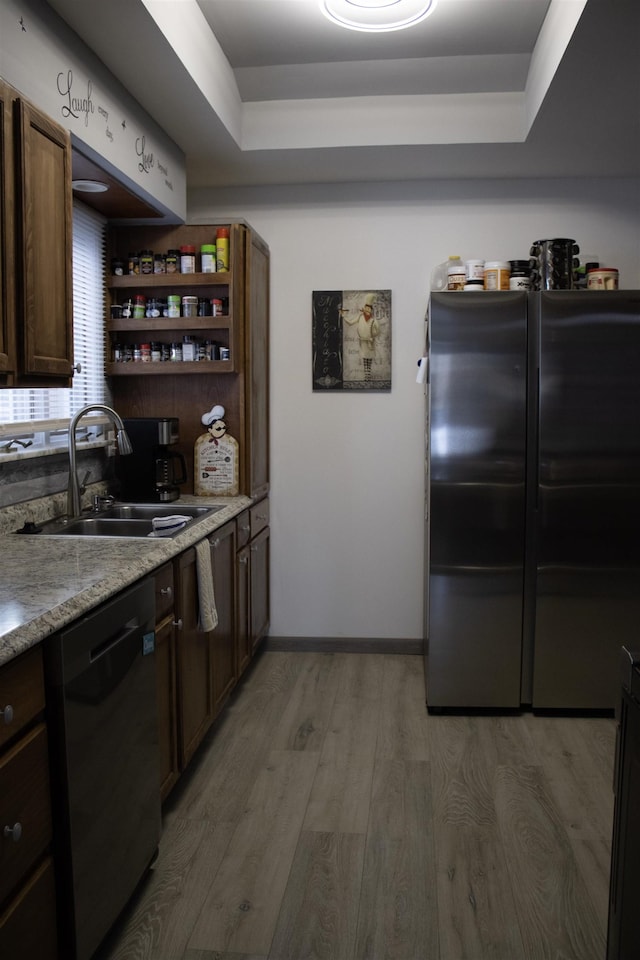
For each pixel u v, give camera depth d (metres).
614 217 3.82
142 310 3.43
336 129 3.34
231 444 3.54
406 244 3.91
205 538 2.75
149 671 2.04
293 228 3.96
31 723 1.48
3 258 1.75
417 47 3.00
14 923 1.38
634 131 3.16
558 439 3.16
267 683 3.62
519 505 3.20
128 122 2.70
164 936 1.87
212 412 3.53
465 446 3.19
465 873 2.13
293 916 1.95
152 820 2.07
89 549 2.23
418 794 2.57
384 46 2.99
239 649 3.37
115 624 1.81
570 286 3.25
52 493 2.88
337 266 3.96
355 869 2.15
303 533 4.07
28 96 1.98
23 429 2.61
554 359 3.13
